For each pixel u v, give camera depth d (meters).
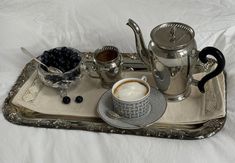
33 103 0.76
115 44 0.93
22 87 0.80
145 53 0.73
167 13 1.00
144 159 0.62
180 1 1.04
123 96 0.67
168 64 0.67
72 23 1.01
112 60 0.75
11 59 0.91
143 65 0.83
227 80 0.77
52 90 0.79
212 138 0.65
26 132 0.70
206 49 0.66
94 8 1.04
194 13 0.99
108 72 0.76
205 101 0.72
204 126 0.67
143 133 0.66
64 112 0.73
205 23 0.96
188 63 0.68
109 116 0.69
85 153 0.65
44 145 0.67
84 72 0.82
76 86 0.80
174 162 0.61
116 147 0.65
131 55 0.87
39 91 0.79
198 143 0.64
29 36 0.98
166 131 0.66
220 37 0.90
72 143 0.67
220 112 0.67
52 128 0.70
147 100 0.68
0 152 0.66
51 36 0.99
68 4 1.06
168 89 0.73
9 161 0.65
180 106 0.72
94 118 0.72
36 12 1.05
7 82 0.84
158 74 0.71
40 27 1.01
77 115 0.72
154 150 0.63
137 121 0.68
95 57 0.77
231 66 0.80
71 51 0.80
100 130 0.68
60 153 0.65
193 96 0.74
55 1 1.08
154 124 0.69
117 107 0.68
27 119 0.72
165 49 0.66
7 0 1.12
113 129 0.68
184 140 0.65
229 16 0.97
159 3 1.03
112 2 1.04
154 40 0.67
